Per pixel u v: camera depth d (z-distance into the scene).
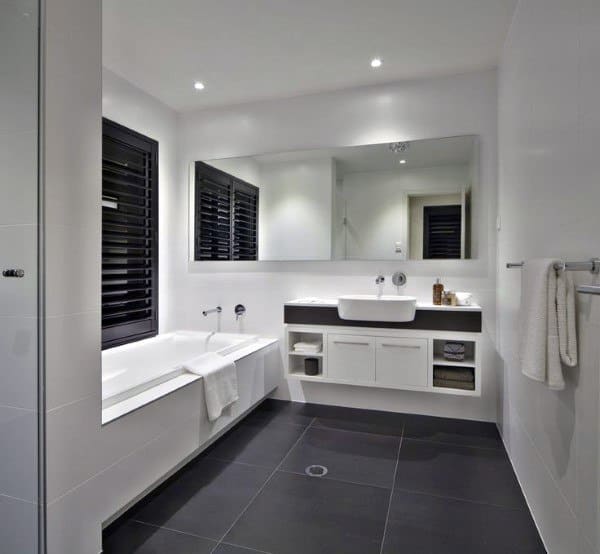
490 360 2.89
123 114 2.96
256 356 2.97
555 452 1.47
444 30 2.36
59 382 1.42
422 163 3.00
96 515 1.57
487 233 2.88
